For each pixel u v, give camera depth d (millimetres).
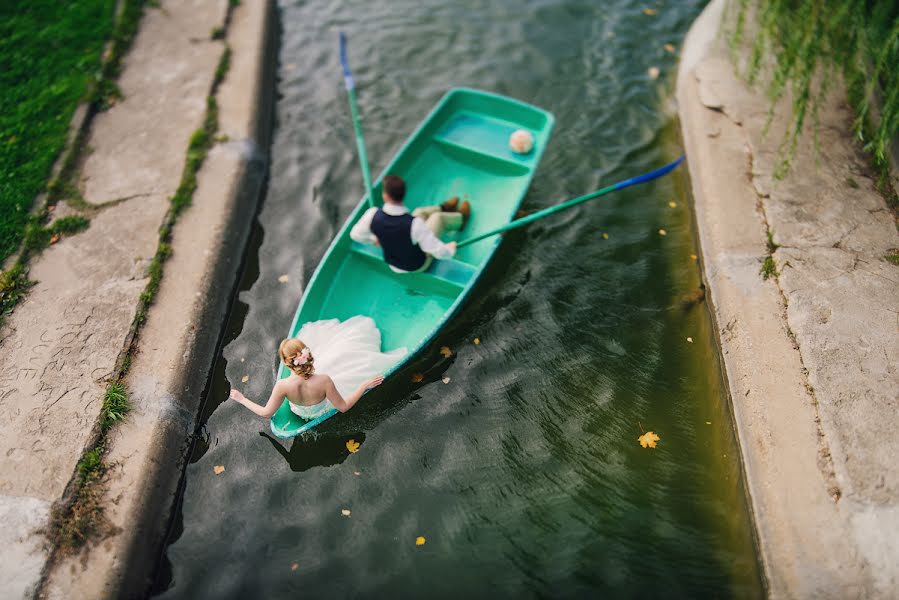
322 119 6992
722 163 5840
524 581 3826
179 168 6039
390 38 7902
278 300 5348
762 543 3807
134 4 7949
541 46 7688
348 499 4195
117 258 5262
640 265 5555
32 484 3943
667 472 4309
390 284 5344
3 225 5434
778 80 5633
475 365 4887
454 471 4320
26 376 4480
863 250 5027
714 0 7883
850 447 3951
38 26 7430
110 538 3740
